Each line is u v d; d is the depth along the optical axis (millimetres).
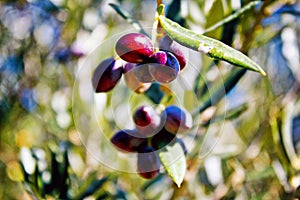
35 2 687
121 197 532
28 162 458
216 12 455
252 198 574
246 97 573
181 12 452
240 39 459
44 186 459
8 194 625
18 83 679
